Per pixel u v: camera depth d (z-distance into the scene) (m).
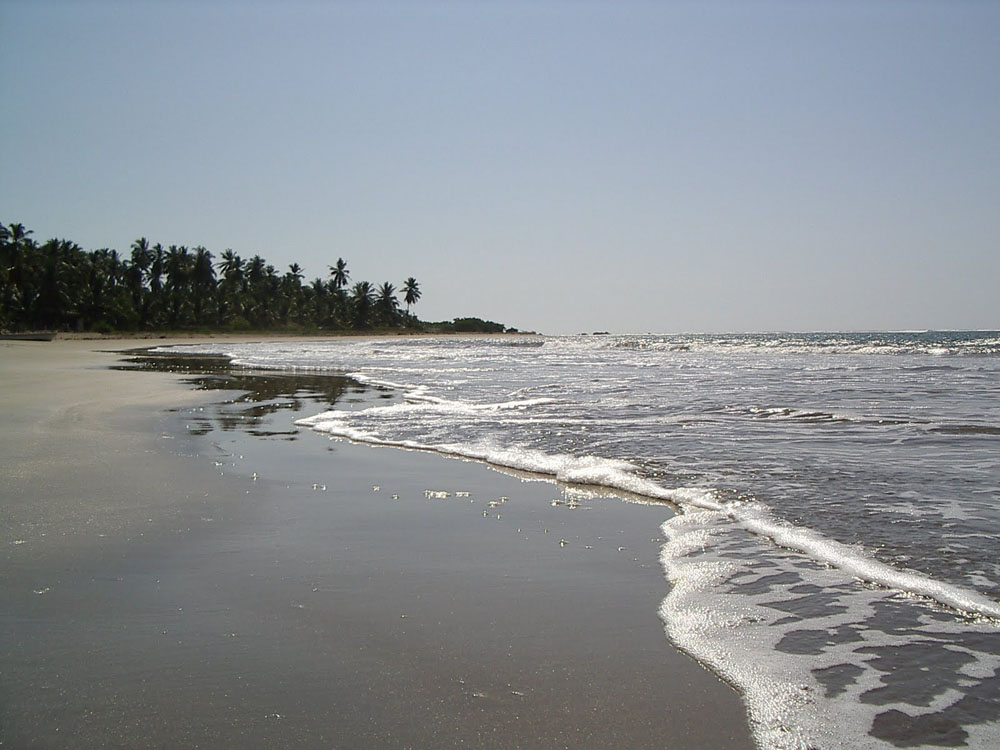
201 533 6.37
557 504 7.70
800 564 5.67
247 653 4.07
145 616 4.55
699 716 3.46
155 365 35.06
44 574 5.25
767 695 3.65
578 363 39.03
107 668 3.87
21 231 95.94
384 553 5.92
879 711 3.49
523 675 3.86
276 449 11.04
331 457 10.41
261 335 123.12
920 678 3.82
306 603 4.82
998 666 3.94
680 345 69.75
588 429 13.05
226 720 3.38
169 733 3.27
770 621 4.59
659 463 9.77
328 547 6.07
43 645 4.13
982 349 50.16
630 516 7.19
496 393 20.52
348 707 3.51
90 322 99.81
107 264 112.38
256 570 5.45
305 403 17.91
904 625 4.50
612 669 3.94
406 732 3.30
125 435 11.78
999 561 5.62
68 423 12.99
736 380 25.02
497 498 7.96
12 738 3.22
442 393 20.61
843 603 4.86
